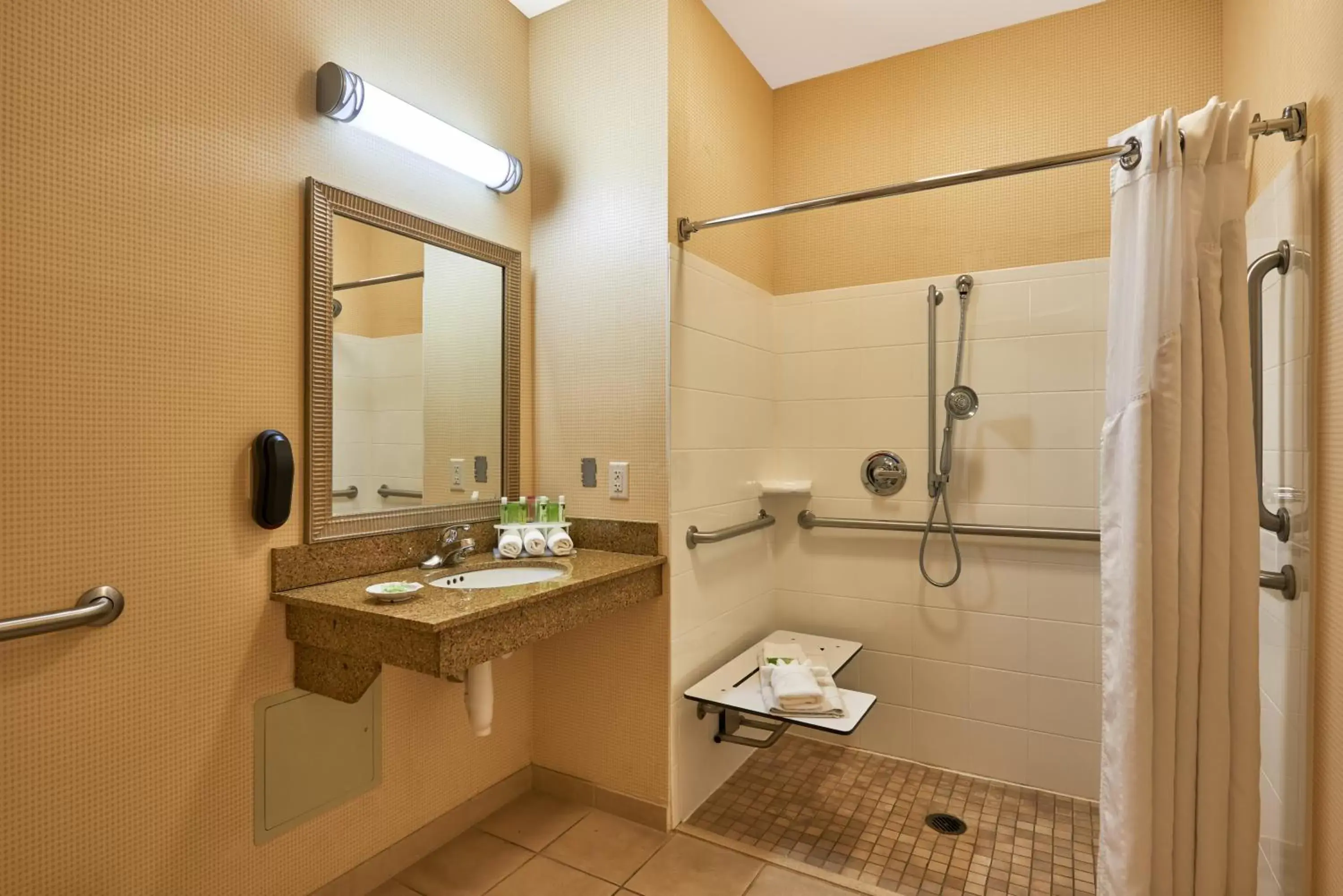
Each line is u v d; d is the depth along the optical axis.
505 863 1.90
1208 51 2.13
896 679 2.54
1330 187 1.30
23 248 1.18
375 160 1.82
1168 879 1.44
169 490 1.39
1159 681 1.44
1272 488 1.66
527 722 2.31
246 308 1.53
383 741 1.83
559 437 2.25
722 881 1.83
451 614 1.42
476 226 2.12
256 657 1.55
